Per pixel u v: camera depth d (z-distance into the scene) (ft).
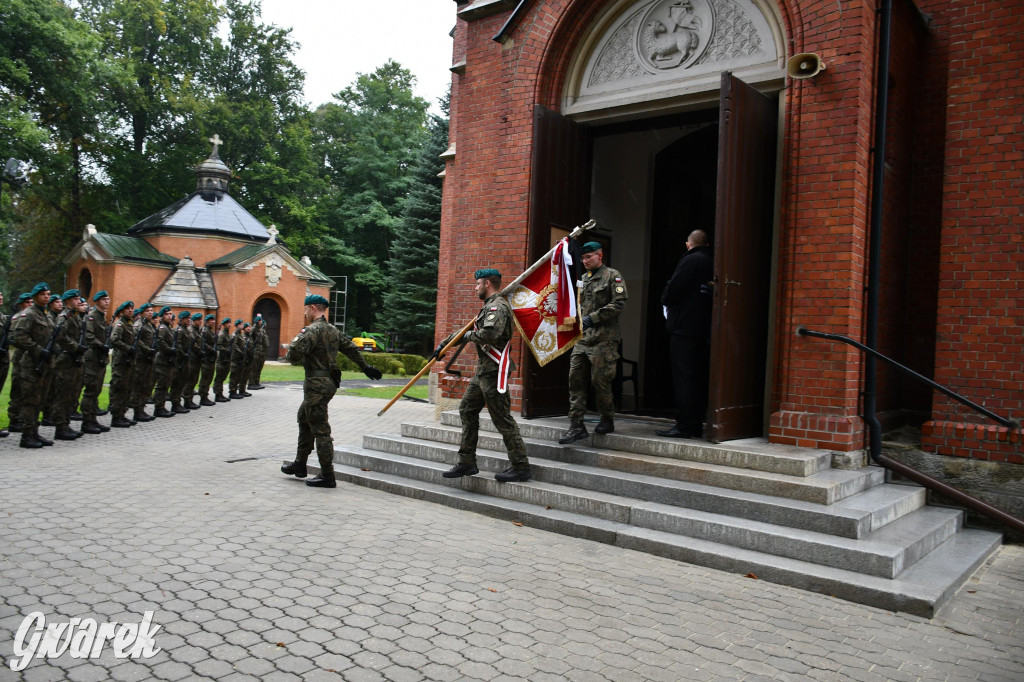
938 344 22.08
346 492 23.04
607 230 36.47
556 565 16.43
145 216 145.59
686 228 38.17
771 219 23.72
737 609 14.21
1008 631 13.62
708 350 23.58
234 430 38.73
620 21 28.04
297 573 15.01
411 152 161.79
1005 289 21.18
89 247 113.91
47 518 18.31
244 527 18.17
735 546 17.26
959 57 22.21
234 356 53.98
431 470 23.43
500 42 29.94
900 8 23.58
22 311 29.76
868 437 21.94
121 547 16.15
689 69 26.27
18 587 13.55
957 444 21.42
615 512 19.27
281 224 157.38
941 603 14.58
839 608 14.52
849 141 21.54
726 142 21.25
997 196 21.43
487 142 30.83
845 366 21.29
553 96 29.14
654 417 28.91
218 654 11.23
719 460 20.62
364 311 167.63
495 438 24.34
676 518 18.19
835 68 21.88
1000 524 20.25
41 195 133.69
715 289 21.24
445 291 46.83
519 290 23.41
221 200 127.75
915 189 25.50
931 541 17.80
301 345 22.76
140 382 39.78
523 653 11.78
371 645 11.82
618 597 14.56
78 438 32.71
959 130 22.09
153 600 13.23
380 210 159.02
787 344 22.36
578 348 22.67
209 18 147.64
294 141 157.58
